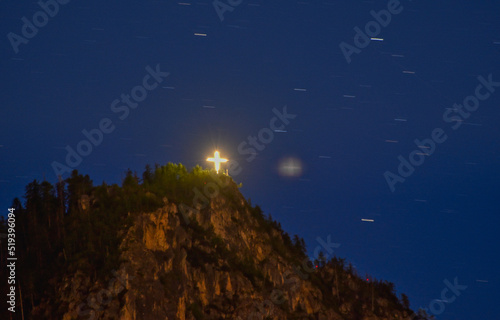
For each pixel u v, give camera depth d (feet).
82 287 615.57
